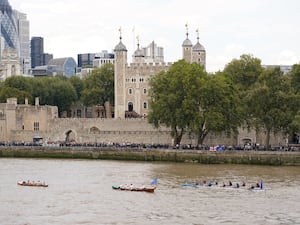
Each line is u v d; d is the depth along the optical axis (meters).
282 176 156.00
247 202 124.00
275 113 189.75
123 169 171.00
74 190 138.12
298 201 124.75
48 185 144.38
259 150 183.50
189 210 117.25
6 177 157.38
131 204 122.81
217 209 118.00
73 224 107.81
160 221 109.31
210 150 185.38
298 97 190.00
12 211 117.50
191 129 199.62
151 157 191.62
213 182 145.62
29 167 177.25
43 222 109.19
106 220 110.19
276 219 110.62
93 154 199.25
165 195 131.50
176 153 188.50
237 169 169.50
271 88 192.12
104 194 133.12
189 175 158.38
